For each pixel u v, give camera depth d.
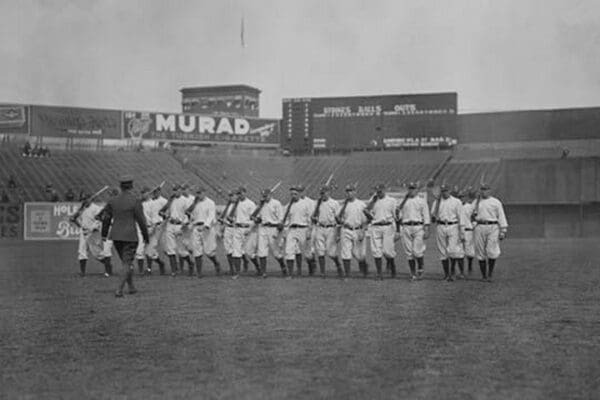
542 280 16.42
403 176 46.41
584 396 6.29
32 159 44.50
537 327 9.84
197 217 18.06
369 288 14.81
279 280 16.92
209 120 50.34
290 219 17.66
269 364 7.62
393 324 10.14
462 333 9.38
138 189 43.00
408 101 48.12
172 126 49.41
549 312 11.25
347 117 49.16
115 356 8.10
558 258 23.70
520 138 47.44
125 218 13.79
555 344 8.63
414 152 47.88
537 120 47.12
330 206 17.27
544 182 40.56
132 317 10.95
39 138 45.97
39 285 15.80
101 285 15.82
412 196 16.69
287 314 11.15
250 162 49.28
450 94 47.50
